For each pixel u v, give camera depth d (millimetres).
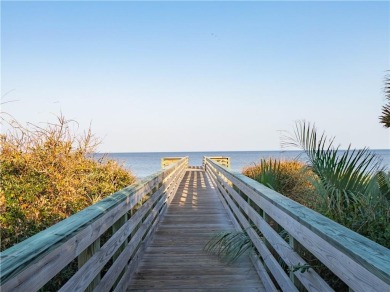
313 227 1586
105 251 2154
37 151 5109
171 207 6953
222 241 3863
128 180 7125
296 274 2002
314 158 3395
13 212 3959
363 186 3043
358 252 1150
